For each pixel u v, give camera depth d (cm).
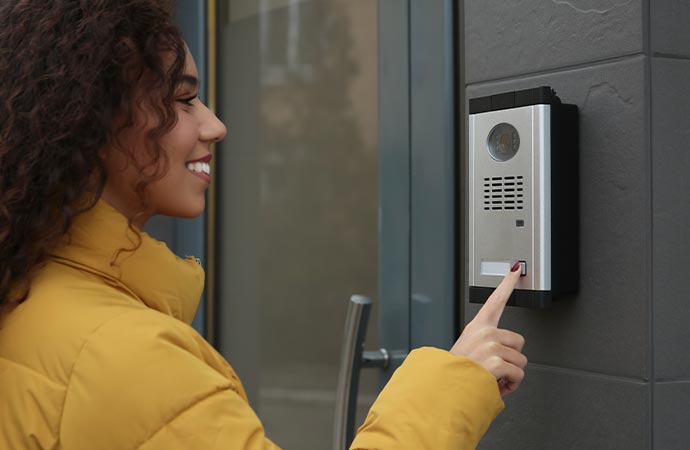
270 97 269
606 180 145
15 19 112
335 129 247
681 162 142
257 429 103
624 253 142
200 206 119
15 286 110
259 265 273
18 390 104
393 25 228
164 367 101
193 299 121
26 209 109
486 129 153
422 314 219
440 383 113
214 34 291
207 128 118
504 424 163
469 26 172
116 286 112
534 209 145
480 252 153
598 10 146
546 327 155
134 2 110
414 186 222
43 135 108
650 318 139
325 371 248
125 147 112
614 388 143
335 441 189
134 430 99
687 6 143
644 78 139
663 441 140
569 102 151
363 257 238
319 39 252
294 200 260
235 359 283
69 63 109
